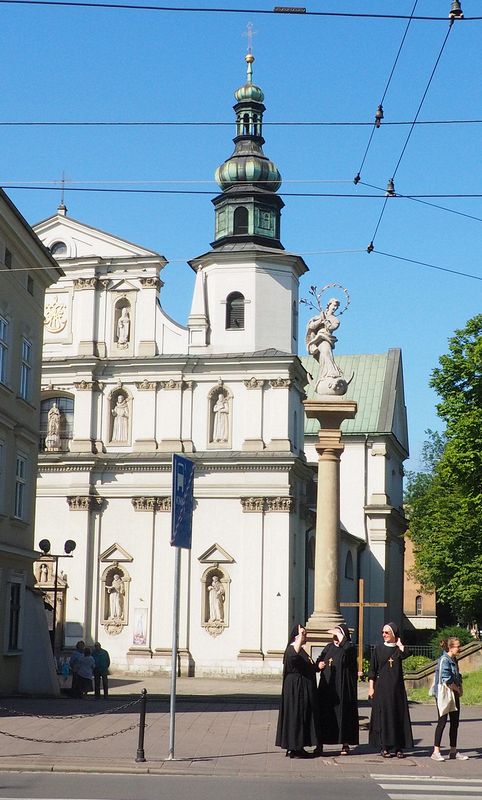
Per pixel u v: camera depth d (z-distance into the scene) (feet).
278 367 187.42
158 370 190.90
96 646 121.39
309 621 89.76
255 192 196.13
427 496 248.11
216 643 182.29
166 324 192.65
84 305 194.29
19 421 124.67
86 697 120.57
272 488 184.03
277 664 179.52
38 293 135.23
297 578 191.62
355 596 239.71
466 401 170.19
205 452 187.01
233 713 96.68
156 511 187.93
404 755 68.23
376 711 67.31
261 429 186.39
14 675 120.88
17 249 125.18
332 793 54.03
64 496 190.08
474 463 164.14
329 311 95.55
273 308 191.52
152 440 189.57
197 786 55.77
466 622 238.48
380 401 255.29
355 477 246.88
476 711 105.91
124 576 187.11
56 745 70.44
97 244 195.52
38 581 187.42
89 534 188.75
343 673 69.26
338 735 68.28
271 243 198.59
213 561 184.03
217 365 188.85
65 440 193.47
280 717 67.15
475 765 65.31
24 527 127.44
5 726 81.76
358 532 244.63
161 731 80.18
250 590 182.50
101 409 192.34
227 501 185.47
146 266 193.57
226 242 197.67
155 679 175.01
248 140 203.21
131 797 51.49
